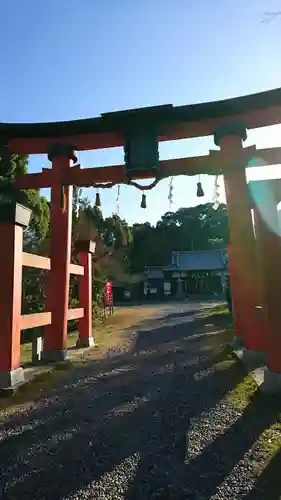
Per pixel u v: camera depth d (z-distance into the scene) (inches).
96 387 207.5
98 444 127.3
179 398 179.2
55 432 140.0
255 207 180.1
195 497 92.7
